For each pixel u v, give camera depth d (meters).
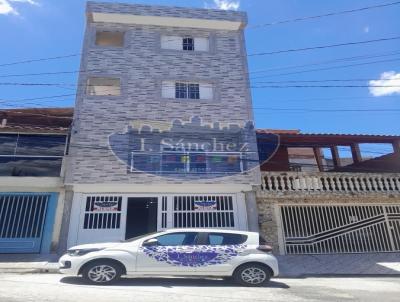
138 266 7.74
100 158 13.27
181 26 16.45
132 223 14.34
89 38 15.30
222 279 8.88
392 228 14.48
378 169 16.89
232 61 16.08
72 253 7.85
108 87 15.34
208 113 14.79
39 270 9.51
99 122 13.78
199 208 13.56
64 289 6.82
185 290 7.19
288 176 14.54
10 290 6.51
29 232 12.35
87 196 13.06
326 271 10.86
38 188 12.83
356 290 7.85
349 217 14.51
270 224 13.85
